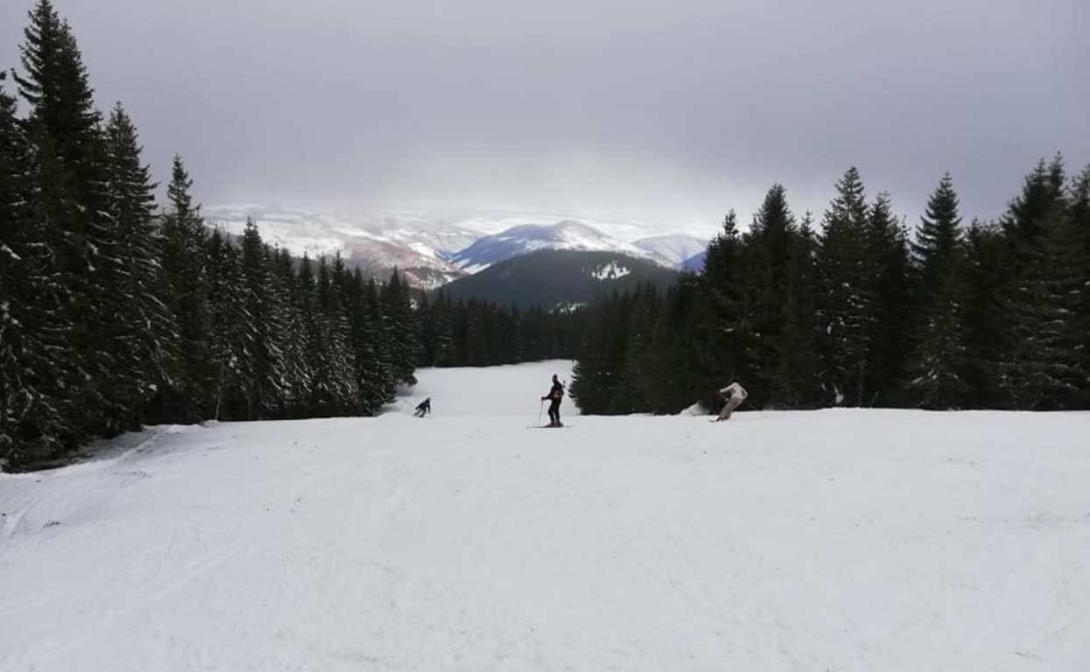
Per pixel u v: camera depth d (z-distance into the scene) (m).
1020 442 15.66
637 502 12.38
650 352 52.69
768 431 18.75
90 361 23.30
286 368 48.25
